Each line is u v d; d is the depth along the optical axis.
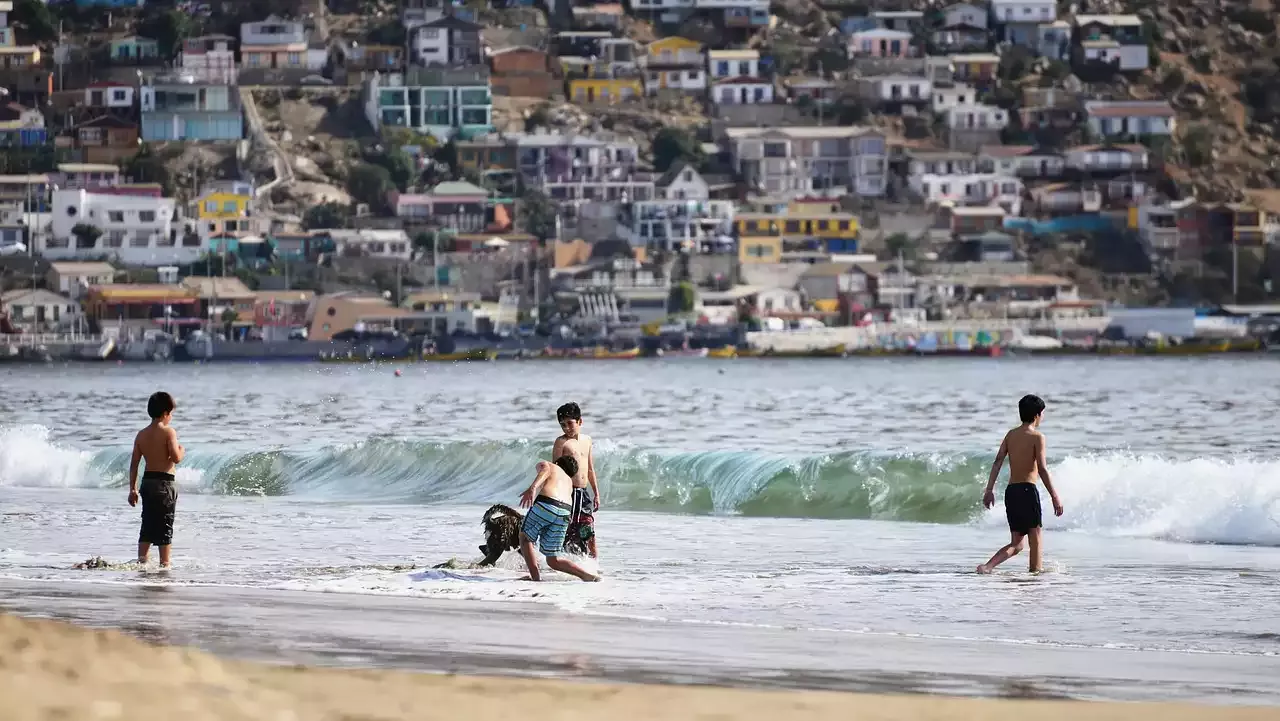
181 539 75.25
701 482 95.00
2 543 73.31
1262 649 43.75
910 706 34.44
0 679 33.75
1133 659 42.00
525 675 38.50
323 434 164.00
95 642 38.75
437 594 54.25
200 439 154.88
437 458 109.06
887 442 145.75
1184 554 66.62
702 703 34.31
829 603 52.56
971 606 51.72
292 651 41.88
